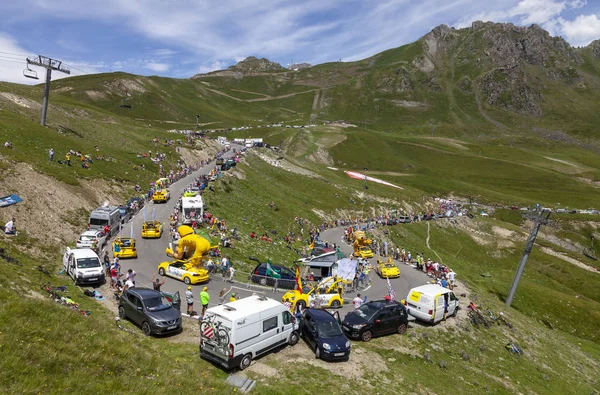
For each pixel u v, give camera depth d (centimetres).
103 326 1625
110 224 4128
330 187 11175
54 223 3925
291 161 13800
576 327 5900
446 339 2659
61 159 5781
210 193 6650
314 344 2012
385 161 18925
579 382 3008
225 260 3297
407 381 1973
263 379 1691
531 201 14862
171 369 1477
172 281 3080
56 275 2759
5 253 2725
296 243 6109
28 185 4209
